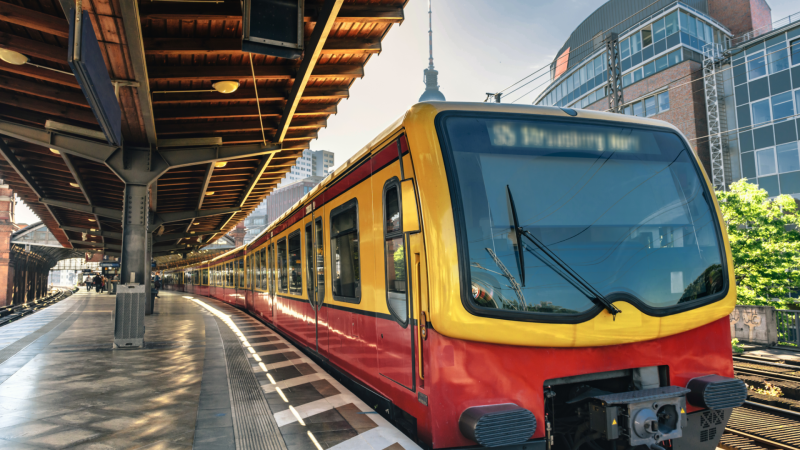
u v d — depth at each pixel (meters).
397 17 7.20
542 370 3.40
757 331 11.90
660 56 30.83
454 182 3.41
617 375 3.61
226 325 13.95
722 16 34.19
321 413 5.05
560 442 3.80
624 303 3.50
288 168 15.73
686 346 3.76
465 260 3.28
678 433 3.39
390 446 4.02
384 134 4.31
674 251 3.79
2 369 7.54
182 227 28.41
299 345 8.48
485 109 3.73
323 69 8.58
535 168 3.66
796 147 25.25
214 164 12.11
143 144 10.35
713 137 28.66
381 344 4.46
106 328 13.49
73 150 9.88
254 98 9.20
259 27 5.16
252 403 5.50
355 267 5.21
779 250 16.30
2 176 16.55
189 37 7.19
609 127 3.97
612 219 3.71
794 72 25.48
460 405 3.26
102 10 5.48
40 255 62.84
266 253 12.40
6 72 8.30
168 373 7.20
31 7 6.38
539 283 3.40
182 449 4.08
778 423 5.83
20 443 4.23
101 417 4.98
